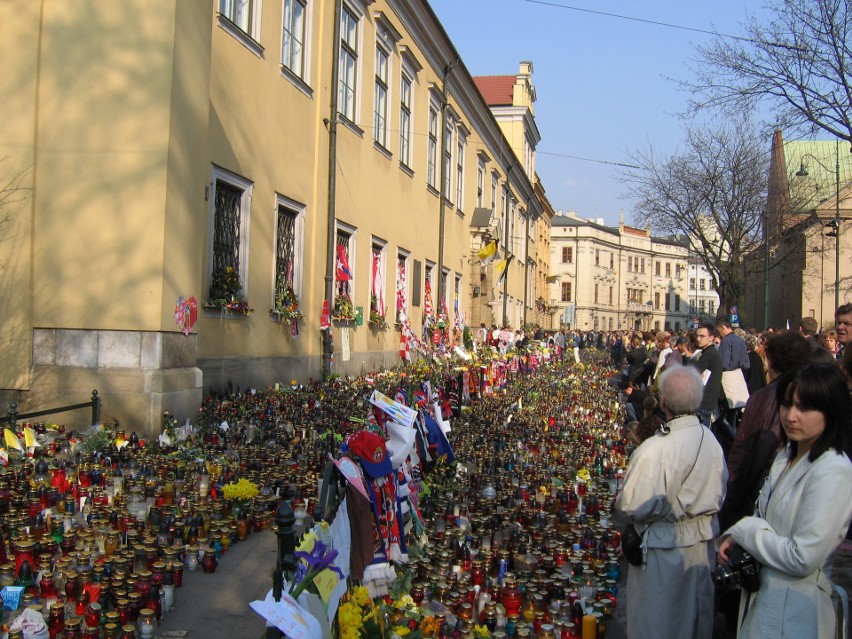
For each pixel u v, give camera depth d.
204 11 10.37
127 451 8.12
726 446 8.58
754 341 14.98
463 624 4.81
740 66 22.61
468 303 33.31
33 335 9.53
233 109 11.95
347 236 17.91
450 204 29.27
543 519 7.41
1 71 9.65
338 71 16.48
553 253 89.06
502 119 48.59
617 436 13.95
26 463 7.16
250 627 4.86
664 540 4.12
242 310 12.05
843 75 21.84
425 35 24.14
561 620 5.14
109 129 9.51
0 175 9.57
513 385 22.41
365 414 10.46
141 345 9.34
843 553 4.15
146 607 4.85
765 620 3.26
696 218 38.88
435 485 8.20
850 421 3.28
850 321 5.89
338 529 4.70
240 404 10.95
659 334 14.91
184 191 9.88
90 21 9.60
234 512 6.74
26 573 4.97
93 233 9.48
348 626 3.98
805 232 44.06
